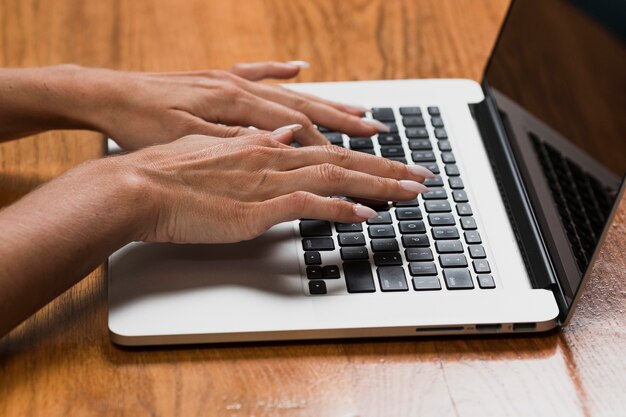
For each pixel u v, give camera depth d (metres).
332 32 1.12
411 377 0.72
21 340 0.73
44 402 0.68
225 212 0.76
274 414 0.68
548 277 0.77
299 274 0.76
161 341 0.71
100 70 0.91
